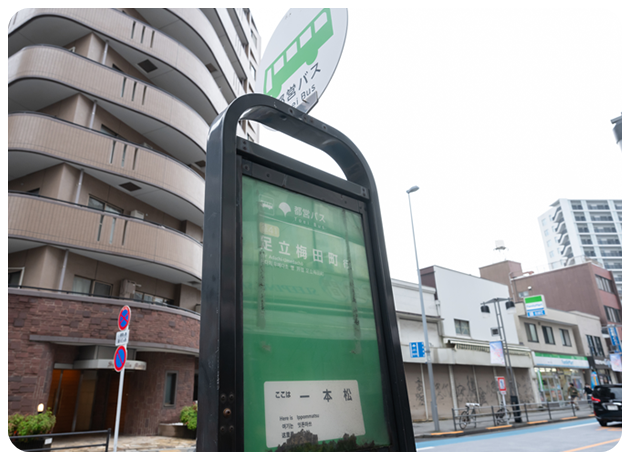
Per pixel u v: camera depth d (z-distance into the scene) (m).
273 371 1.68
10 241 11.50
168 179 15.14
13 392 10.16
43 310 11.04
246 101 1.94
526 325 31.58
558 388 31.25
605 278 46.66
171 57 16.56
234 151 1.79
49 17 14.01
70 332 11.32
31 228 11.47
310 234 2.07
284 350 1.74
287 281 1.87
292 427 1.64
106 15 15.07
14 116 12.36
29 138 12.23
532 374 28.88
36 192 13.11
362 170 2.52
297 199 2.09
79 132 13.18
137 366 12.89
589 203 85.19
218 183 1.70
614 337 38.84
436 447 10.77
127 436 12.96
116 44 15.34
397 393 2.03
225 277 1.54
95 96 13.95
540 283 47.44
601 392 14.77
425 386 20.88
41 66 13.11
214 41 20.06
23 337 10.59
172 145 17.33
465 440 12.36
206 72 18.53
